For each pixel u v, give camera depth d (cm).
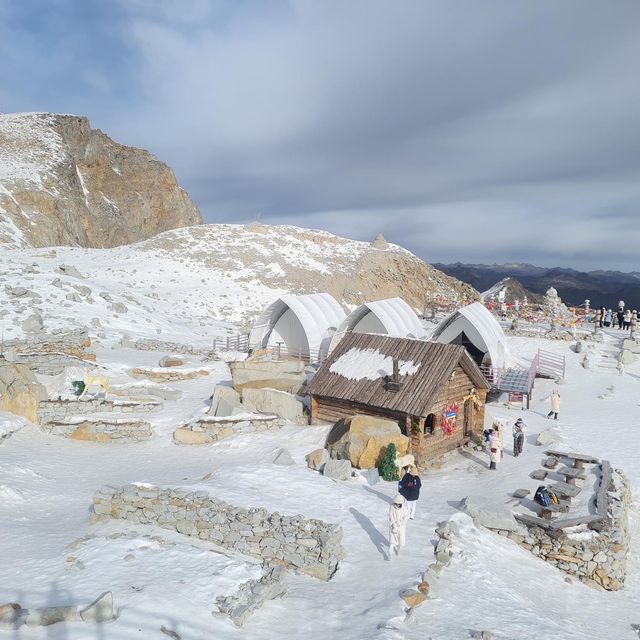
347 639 1027
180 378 3328
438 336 3772
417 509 1797
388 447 2052
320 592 1241
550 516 1727
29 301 4062
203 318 5503
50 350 3152
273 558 1365
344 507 1702
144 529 1445
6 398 2486
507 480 2070
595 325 4919
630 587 1645
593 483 1998
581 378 3778
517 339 4575
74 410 2548
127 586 1112
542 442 2488
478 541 1590
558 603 1423
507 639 1085
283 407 2614
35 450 2250
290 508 1620
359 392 2353
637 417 2923
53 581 1130
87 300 4459
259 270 7406
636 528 1961
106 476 2047
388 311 3759
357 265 8425
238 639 1007
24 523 1527
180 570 1203
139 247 7744
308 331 3650
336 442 2191
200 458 2283
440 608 1183
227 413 2589
